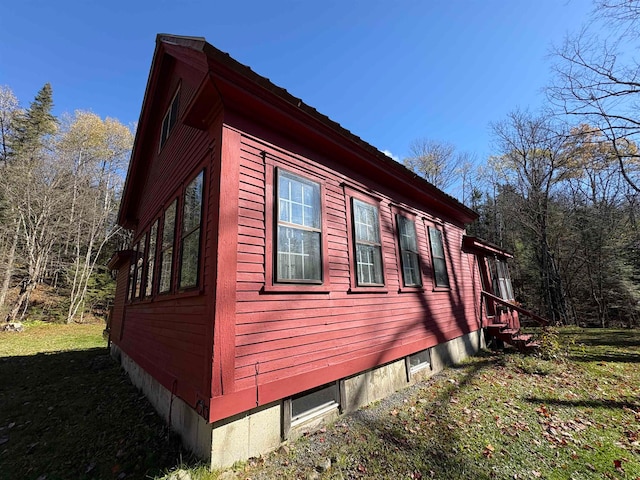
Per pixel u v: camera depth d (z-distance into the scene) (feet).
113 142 94.99
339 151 17.13
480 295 31.68
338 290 15.06
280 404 11.52
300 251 13.93
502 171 79.30
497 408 14.69
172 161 19.86
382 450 10.96
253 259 11.62
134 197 30.89
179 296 13.65
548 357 24.27
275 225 12.81
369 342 15.99
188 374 11.65
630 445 11.20
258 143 13.25
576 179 67.05
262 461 10.28
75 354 35.76
